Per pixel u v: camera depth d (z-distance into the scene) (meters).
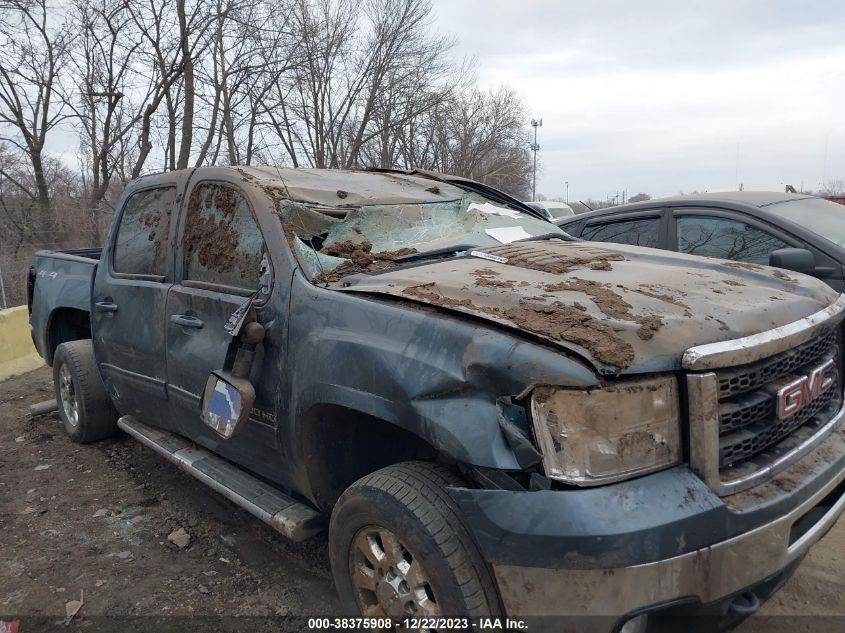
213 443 3.45
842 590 2.97
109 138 16.69
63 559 3.41
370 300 2.54
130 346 3.96
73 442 5.19
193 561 3.38
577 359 1.97
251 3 15.26
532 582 1.94
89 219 13.92
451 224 3.71
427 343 2.25
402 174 4.42
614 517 1.85
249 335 2.81
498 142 30.98
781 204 5.18
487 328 2.17
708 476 2.00
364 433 2.84
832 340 2.69
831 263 4.52
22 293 11.06
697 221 5.35
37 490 4.29
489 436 2.01
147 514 3.93
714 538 1.93
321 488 2.81
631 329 2.07
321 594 3.07
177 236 3.69
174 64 14.80
